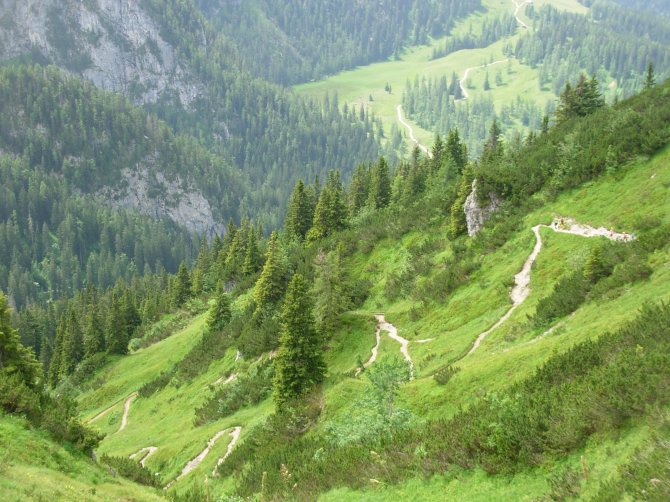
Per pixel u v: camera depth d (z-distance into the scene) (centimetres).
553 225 5988
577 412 2139
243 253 12738
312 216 11856
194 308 12469
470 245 6938
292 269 9188
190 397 7688
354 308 7606
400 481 2542
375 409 3684
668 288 3369
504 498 2072
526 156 7850
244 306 9662
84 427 3341
